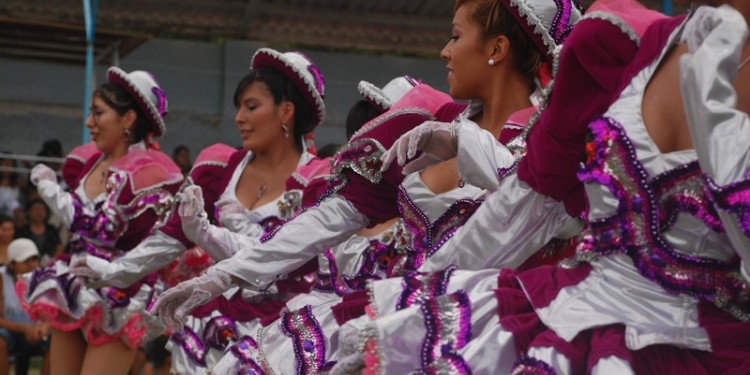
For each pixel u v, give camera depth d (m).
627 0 2.34
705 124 1.85
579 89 2.28
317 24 11.93
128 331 5.60
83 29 10.87
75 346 5.78
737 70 1.97
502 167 2.50
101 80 11.74
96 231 5.55
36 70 12.47
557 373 2.01
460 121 2.55
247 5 11.84
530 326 2.12
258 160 4.82
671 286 2.03
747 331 2.00
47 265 5.76
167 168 5.72
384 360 2.18
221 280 2.96
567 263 2.21
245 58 12.30
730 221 1.85
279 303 4.53
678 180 2.04
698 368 1.97
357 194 3.04
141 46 12.16
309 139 4.90
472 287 2.31
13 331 8.01
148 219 5.59
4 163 10.75
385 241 3.59
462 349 2.12
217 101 12.33
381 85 11.95
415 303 2.26
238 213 4.70
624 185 2.08
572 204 2.37
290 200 4.57
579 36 2.25
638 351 2.00
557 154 2.31
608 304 2.07
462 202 2.81
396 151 2.57
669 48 2.13
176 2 11.94
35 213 9.70
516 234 2.42
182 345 4.76
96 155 5.97
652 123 2.09
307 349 2.97
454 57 2.89
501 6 2.82
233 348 3.12
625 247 2.07
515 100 2.87
